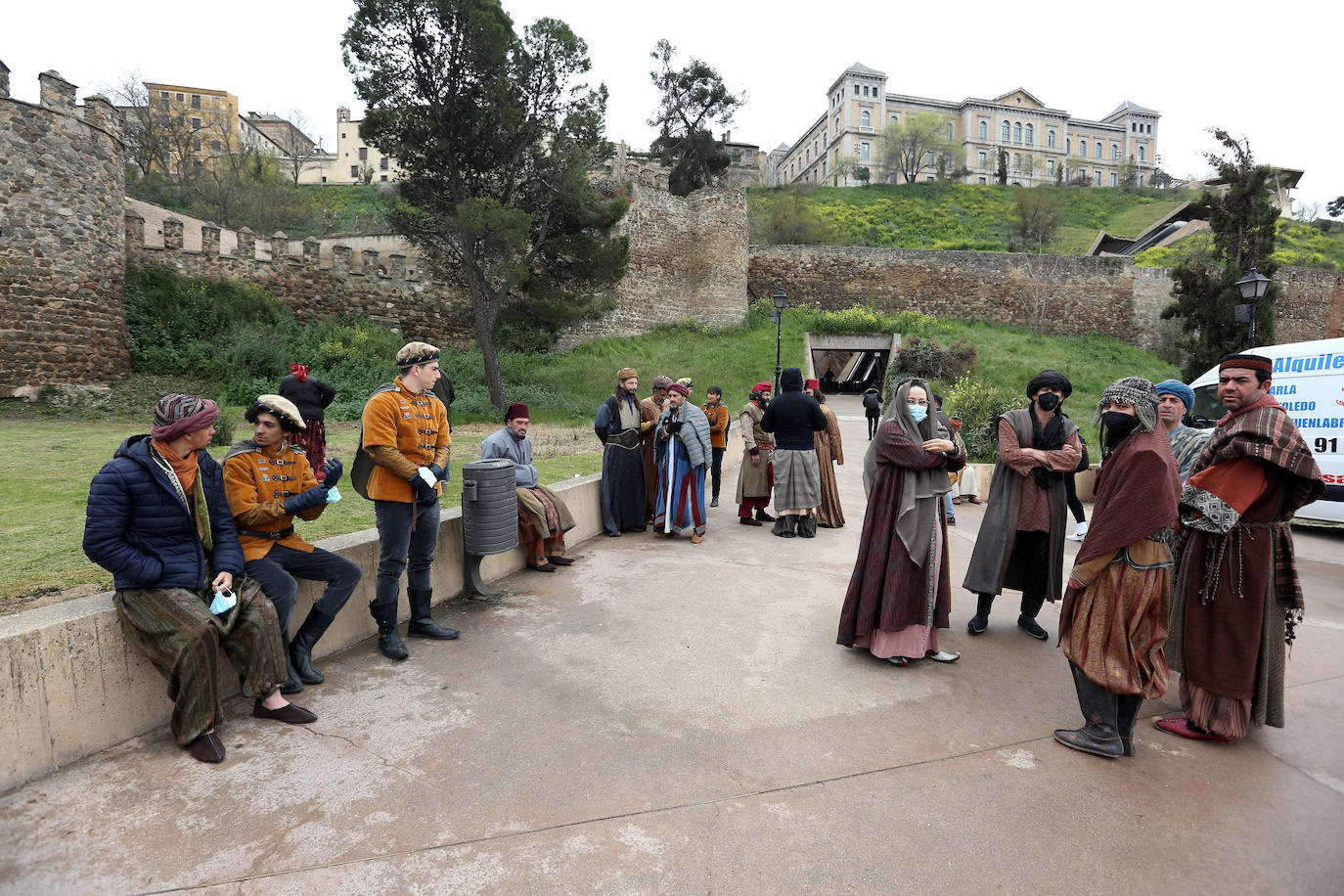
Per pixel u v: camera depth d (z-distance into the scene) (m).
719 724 3.08
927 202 61.81
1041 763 2.81
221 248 20.45
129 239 18.64
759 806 2.46
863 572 3.81
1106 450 3.03
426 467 3.85
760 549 6.52
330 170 72.56
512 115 16.95
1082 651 2.90
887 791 2.57
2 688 2.41
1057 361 30.61
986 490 9.44
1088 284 37.22
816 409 6.90
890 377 29.45
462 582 4.95
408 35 16.23
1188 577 3.10
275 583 3.15
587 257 20.42
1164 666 2.87
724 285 33.09
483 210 17.00
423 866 2.12
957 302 37.47
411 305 24.03
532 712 3.18
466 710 3.19
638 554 6.25
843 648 4.05
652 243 32.12
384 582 3.76
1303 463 2.78
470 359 22.72
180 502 2.74
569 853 2.19
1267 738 3.11
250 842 2.21
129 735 2.84
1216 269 22.39
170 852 2.16
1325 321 36.09
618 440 7.07
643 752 2.83
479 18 15.83
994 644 4.21
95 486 2.59
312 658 3.74
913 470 3.68
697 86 48.81
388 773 2.65
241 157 49.47
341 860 2.14
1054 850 2.25
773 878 2.09
